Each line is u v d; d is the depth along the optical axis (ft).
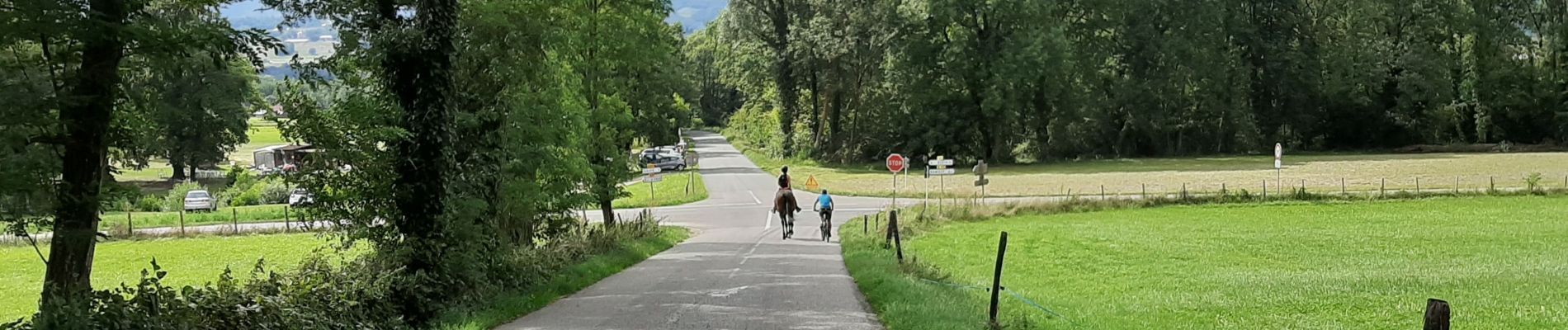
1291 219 132.87
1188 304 56.95
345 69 51.49
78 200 37.32
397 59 49.75
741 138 419.13
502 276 56.13
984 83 274.77
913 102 282.56
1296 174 217.77
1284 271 79.36
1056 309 53.98
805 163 302.45
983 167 141.28
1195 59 299.79
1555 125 310.65
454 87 52.70
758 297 52.34
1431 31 321.32
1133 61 304.71
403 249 48.70
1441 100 313.53
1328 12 322.34
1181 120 311.88
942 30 280.10
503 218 68.90
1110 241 107.76
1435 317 22.91
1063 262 88.99
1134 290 67.97
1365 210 142.31
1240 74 307.17
